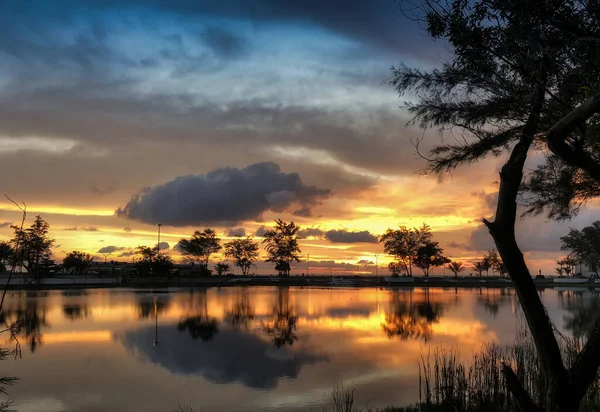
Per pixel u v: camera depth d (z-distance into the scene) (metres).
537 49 5.02
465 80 5.94
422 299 38.53
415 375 12.91
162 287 56.34
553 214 8.88
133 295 41.41
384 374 13.06
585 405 7.59
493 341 17.83
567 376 4.52
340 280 68.62
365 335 19.72
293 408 10.31
